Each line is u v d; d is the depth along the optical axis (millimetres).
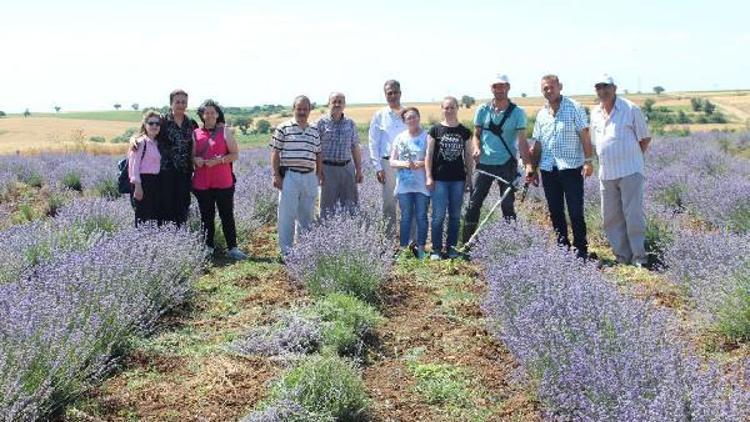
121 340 5438
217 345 5703
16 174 19172
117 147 36125
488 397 4816
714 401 3498
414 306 6805
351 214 8805
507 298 5695
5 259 6898
